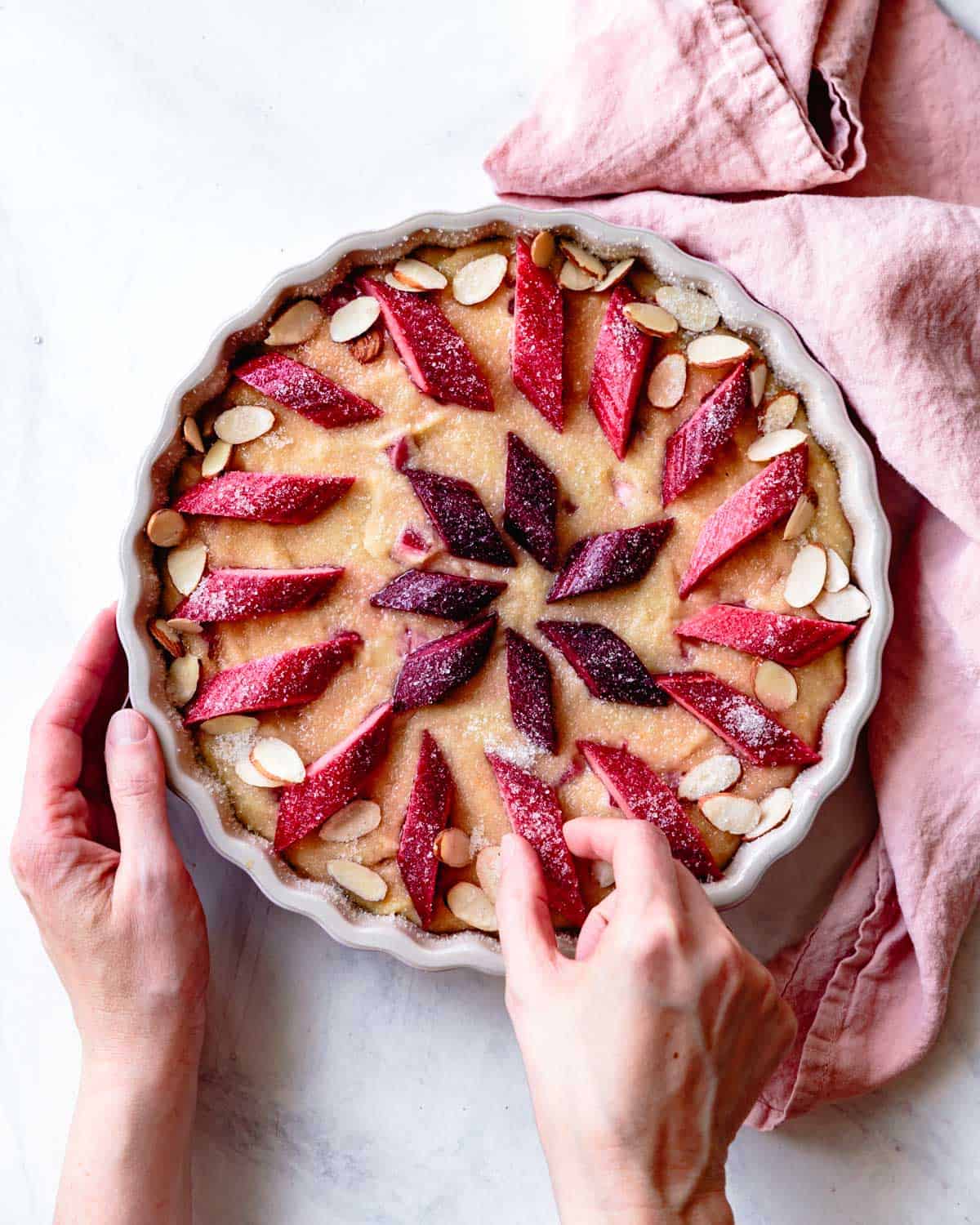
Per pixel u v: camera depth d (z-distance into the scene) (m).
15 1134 0.61
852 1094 0.59
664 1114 0.46
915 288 0.54
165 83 0.62
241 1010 0.60
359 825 0.54
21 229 0.62
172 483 0.55
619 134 0.57
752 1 0.58
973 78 0.59
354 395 0.55
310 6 0.62
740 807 0.54
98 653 0.57
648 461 0.55
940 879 0.56
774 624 0.54
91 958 0.55
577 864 0.54
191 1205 0.59
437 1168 0.60
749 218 0.56
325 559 0.55
